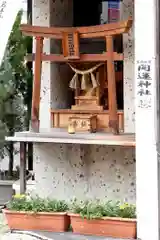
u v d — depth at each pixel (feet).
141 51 16.33
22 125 25.21
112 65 17.99
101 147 19.63
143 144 16.47
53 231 18.12
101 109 19.42
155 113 16.31
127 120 19.29
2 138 24.99
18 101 25.08
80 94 19.86
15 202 18.89
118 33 17.66
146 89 16.34
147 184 16.46
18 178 25.79
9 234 18.07
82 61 18.79
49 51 20.30
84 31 18.20
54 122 20.20
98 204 18.42
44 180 20.38
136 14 16.33
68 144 20.08
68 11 21.99
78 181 19.97
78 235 17.61
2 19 17.11
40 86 19.77
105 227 17.37
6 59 24.70
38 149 20.45
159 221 16.38
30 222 18.34
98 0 22.04
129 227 17.03
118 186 19.47
